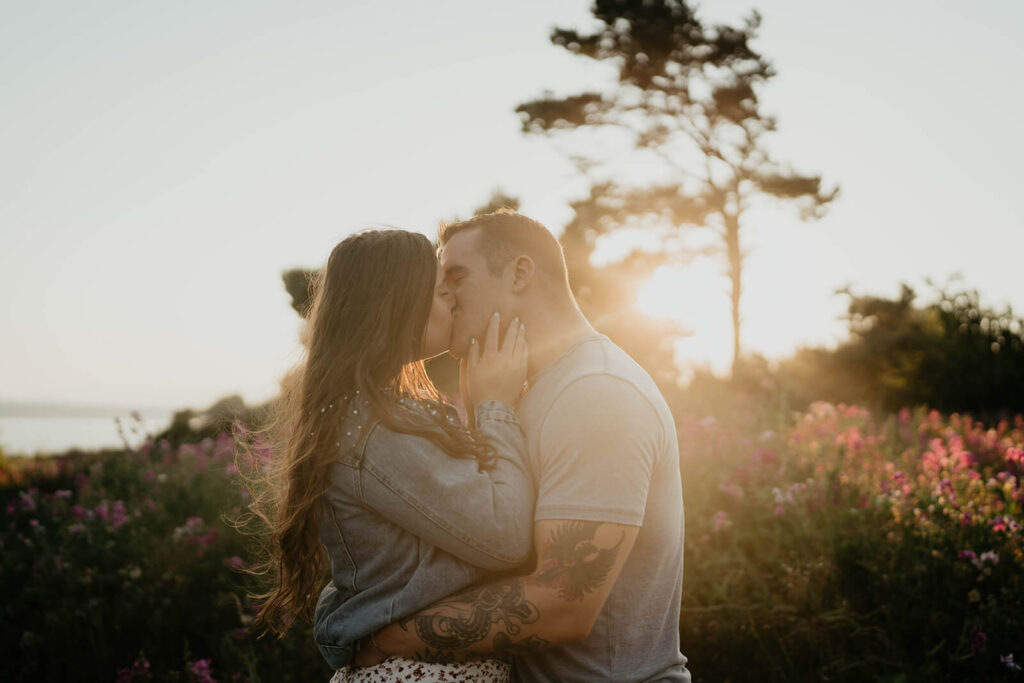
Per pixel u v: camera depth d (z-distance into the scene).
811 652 3.40
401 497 1.61
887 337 14.00
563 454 1.60
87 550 4.87
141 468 6.46
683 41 20.23
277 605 2.01
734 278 20.95
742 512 4.07
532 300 1.89
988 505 4.07
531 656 1.75
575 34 20.67
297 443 1.75
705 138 20.75
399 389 1.79
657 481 1.72
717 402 7.71
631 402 1.63
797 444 5.08
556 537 1.56
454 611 1.59
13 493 7.87
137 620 4.21
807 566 3.60
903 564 3.66
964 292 12.98
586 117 20.48
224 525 4.70
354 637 1.67
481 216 1.99
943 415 10.00
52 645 4.08
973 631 3.27
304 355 1.88
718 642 3.51
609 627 1.68
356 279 1.81
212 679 3.67
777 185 20.20
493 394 1.81
